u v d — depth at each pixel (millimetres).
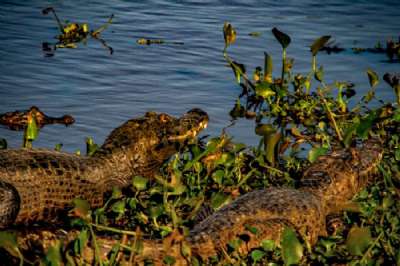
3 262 10469
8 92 20234
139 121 14891
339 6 32500
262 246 10977
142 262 10562
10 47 23906
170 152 15117
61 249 9898
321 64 23875
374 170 15180
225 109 19891
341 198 14391
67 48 24266
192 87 21469
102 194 14227
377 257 10891
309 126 18109
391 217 12219
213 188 13938
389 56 25141
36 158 13625
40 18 27500
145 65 23156
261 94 19078
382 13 31609
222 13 30109
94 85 21203
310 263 11164
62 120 18438
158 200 12781
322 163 14859
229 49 25141
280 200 12680
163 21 28328
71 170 13797
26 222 13359
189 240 11125
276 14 30484
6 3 29156
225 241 11320
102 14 28781
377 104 20281
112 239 10641
